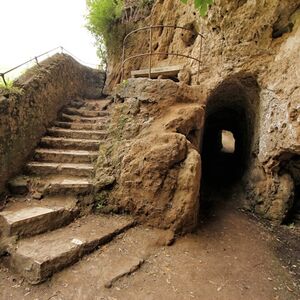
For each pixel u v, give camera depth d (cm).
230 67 603
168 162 462
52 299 300
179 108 542
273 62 560
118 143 531
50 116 696
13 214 400
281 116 521
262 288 357
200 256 411
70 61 898
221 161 1038
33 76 618
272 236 515
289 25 543
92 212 475
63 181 494
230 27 598
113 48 1069
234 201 664
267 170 578
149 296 321
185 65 731
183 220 448
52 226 411
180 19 815
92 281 330
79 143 605
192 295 330
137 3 999
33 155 571
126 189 475
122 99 603
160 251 411
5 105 475
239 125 886
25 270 326
